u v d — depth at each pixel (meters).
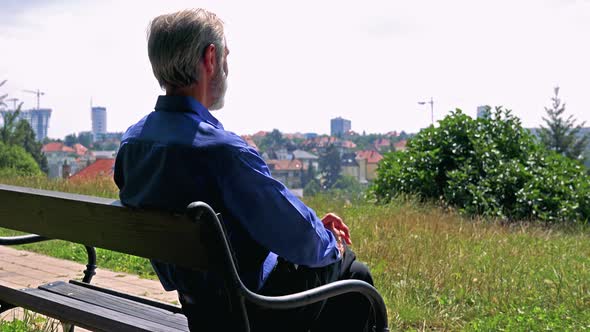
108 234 2.60
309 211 2.53
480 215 11.34
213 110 2.68
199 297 2.56
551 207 11.63
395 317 4.65
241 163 2.38
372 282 2.99
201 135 2.41
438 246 6.90
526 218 11.53
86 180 13.48
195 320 2.61
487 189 11.73
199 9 2.59
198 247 2.31
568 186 12.09
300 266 2.73
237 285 2.28
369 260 6.38
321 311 2.97
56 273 6.13
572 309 4.89
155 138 2.46
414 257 6.32
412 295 5.22
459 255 6.51
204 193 2.42
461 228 8.36
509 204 11.85
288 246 2.49
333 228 2.99
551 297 5.20
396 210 10.63
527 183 11.76
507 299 5.11
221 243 2.23
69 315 2.95
